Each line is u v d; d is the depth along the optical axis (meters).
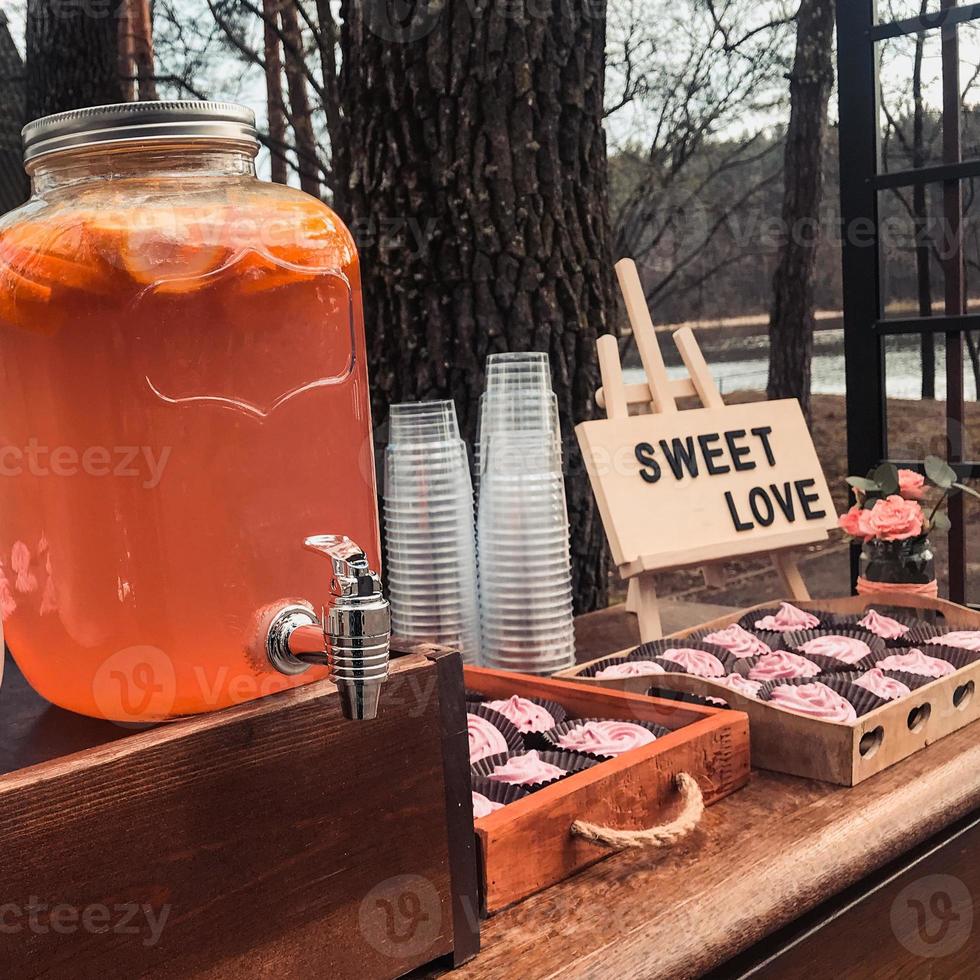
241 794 0.51
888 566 1.38
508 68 1.55
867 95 1.71
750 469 1.42
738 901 0.71
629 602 1.55
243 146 0.54
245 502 0.51
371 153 1.58
